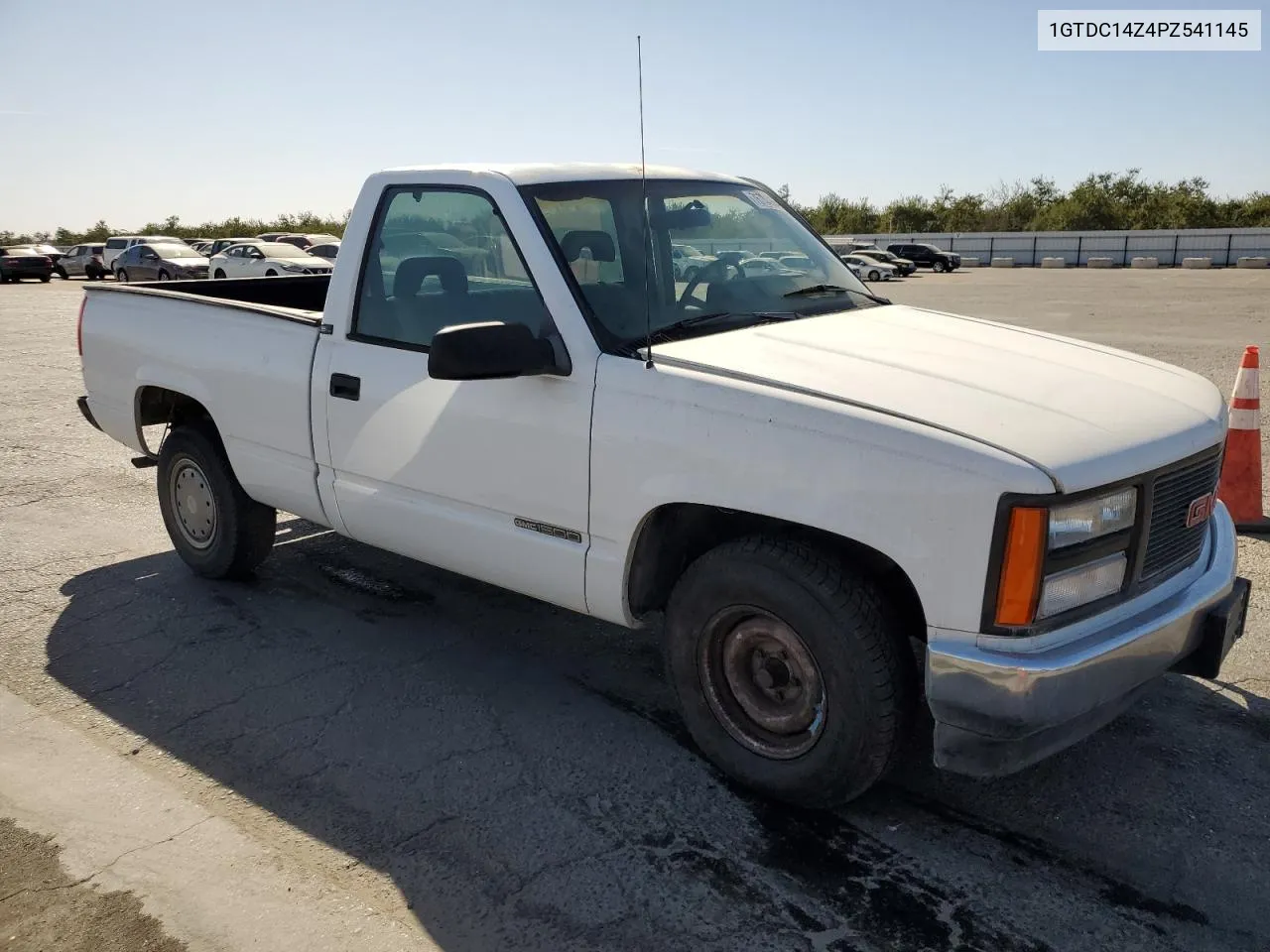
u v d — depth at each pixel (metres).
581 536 3.38
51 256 41.56
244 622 4.68
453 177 3.69
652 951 2.58
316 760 3.51
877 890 2.80
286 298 6.22
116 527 6.13
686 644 3.27
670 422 3.07
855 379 3.01
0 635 4.55
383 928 2.67
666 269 3.67
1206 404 3.21
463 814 3.17
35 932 2.66
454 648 4.41
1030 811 3.16
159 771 3.44
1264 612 4.58
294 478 4.37
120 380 5.14
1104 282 33.50
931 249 46.47
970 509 2.58
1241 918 2.68
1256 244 46.19
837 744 2.95
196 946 2.61
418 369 3.74
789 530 3.08
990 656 2.61
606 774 3.40
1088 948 2.57
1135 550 2.82
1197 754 3.47
